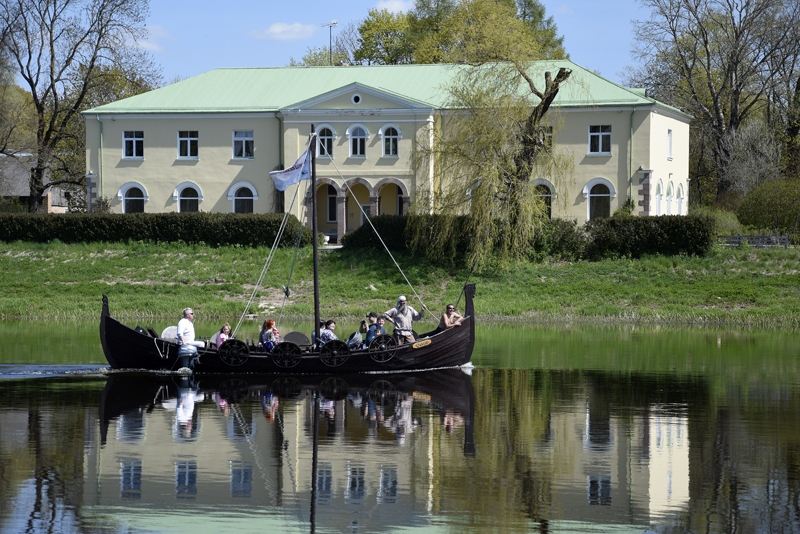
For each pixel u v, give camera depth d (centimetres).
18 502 1380
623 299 4234
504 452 1648
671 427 1831
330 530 1283
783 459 1598
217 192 5678
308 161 2784
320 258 4847
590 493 1425
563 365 2653
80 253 5028
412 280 4544
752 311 3962
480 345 3133
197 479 1489
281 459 1598
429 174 5231
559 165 4588
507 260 4462
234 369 2486
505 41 4538
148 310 4116
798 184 5244
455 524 1305
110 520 1314
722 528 1291
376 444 1698
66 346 2953
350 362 2509
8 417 1898
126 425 1833
